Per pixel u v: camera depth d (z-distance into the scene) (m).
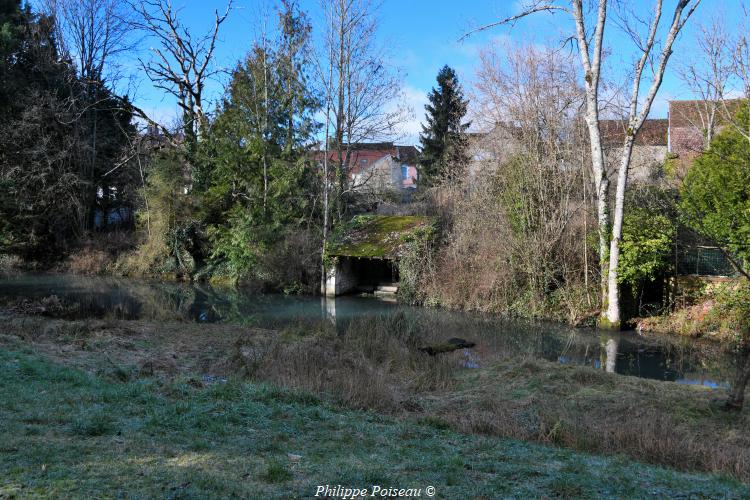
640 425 8.91
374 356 14.74
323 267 30.45
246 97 34.00
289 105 33.72
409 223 30.69
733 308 19.05
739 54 22.19
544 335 20.48
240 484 4.93
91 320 18.77
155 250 36.25
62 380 9.24
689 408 10.62
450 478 5.69
